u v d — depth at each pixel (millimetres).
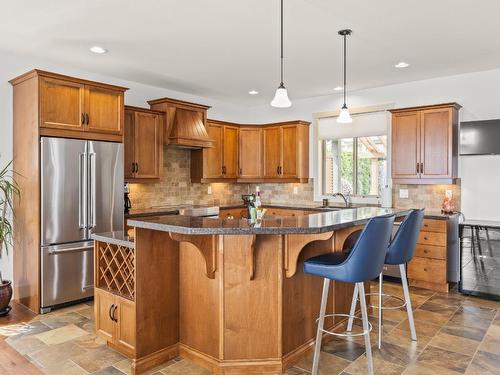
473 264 4117
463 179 4723
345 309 3254
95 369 2564
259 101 6512
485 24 3221
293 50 3881
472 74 4688
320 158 6215
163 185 5629
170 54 4016
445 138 4531
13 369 2568
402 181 4879
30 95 3689
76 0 2812
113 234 2928
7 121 4016
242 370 2480
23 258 3859
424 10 2957
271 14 3031
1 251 3992
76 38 3562
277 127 6266
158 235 2615
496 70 4531
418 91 5094
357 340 3004
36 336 3105
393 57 4094
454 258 4500
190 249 2654
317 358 2406
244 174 6398
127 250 2639
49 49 3865
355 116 5746
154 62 4297
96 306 2867
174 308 2717
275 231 2123
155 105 5281
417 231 2928
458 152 4746
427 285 4441
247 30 3357
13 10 2971
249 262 2441
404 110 4812
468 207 4695
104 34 3461
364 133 5656
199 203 6172
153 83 5262
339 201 6012
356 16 3064
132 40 3607
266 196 6848
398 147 4902
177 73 4750
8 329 3254
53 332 3189
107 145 4086
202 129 5504
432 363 2629
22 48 3836
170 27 3299
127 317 2574
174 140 5090
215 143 6000
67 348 2881
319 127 6180
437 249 4340
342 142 6066
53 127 3674
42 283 3633
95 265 2871
